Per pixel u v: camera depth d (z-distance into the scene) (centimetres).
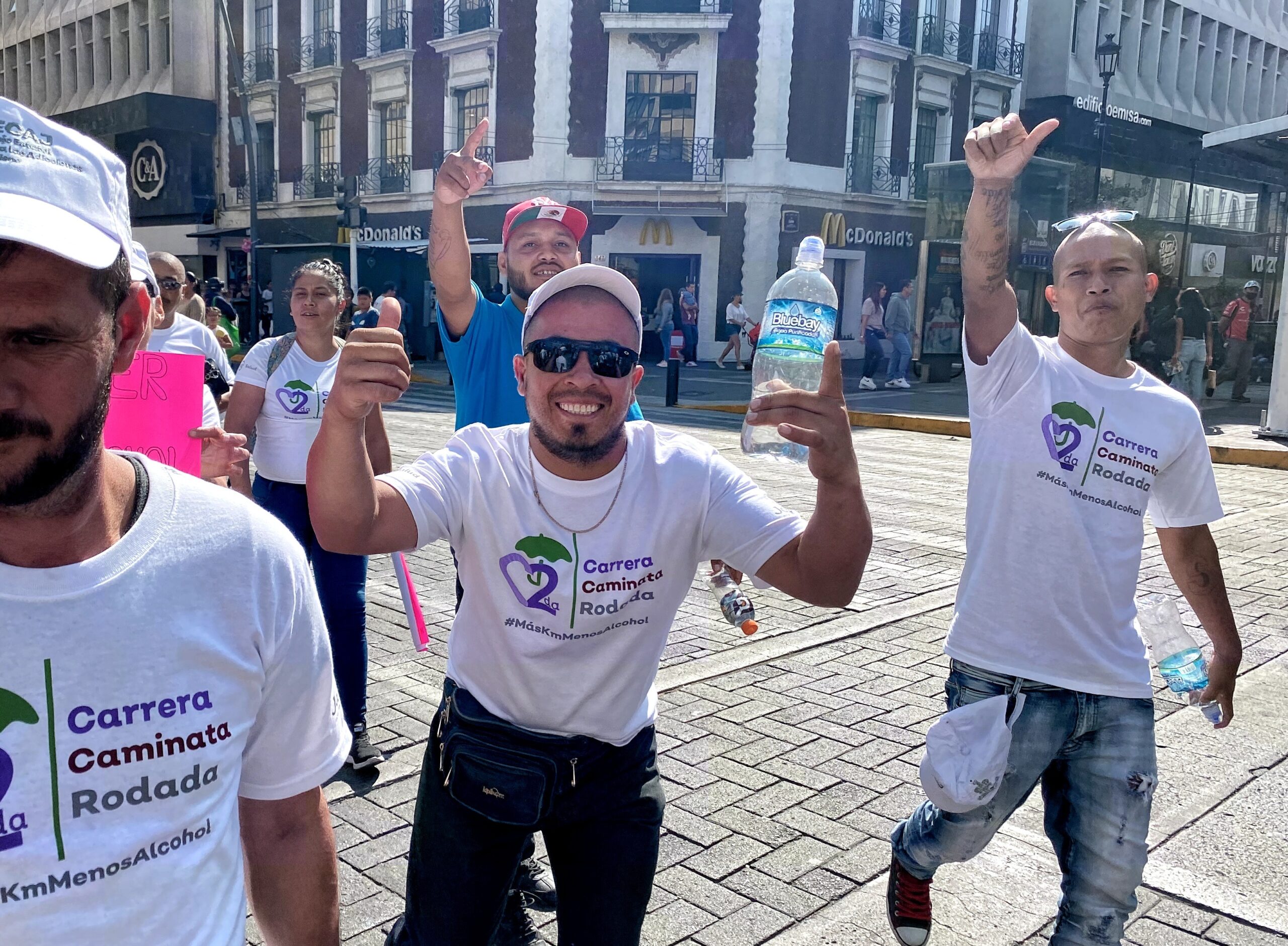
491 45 2652
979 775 230
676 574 198
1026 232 1980
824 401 173
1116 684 237
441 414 1512
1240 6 3544
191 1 3412
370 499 175
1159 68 3312
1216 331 1880
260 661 125
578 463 188
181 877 116
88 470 109
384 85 2958
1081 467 239
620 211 2586
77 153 107
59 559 111
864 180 2698
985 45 2872
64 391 105
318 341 394
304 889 142
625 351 184
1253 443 1248
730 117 2508
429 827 198
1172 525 257
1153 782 235
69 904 108
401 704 435
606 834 198
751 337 2338
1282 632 550
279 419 386
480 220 2784
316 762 139
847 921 290
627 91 2547
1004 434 246
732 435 1309
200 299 841
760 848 328
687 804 354
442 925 194
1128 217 249
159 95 3359
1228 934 285
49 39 4097
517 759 192
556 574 191
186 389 239
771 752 397
